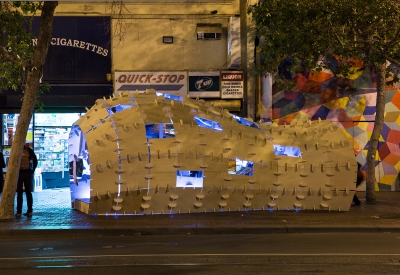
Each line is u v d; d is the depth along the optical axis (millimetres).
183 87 19000
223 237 10578
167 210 13078
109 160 12578
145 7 19094
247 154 13531
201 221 12023
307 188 13867
